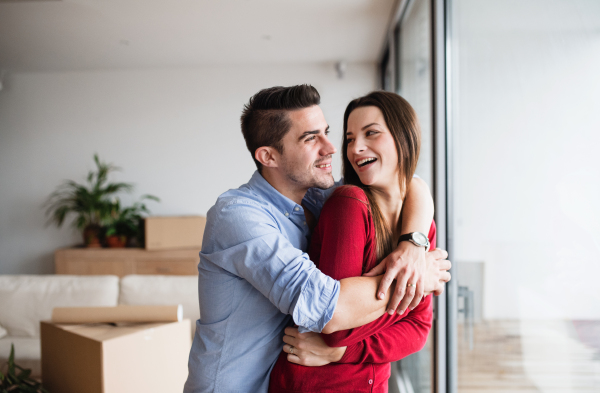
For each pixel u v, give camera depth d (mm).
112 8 3314
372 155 1071
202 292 1112
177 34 3932
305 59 4816
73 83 5188
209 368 1086
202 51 4484
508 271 1256
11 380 1952
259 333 1065
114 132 5180
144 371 1905
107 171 5000
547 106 999
